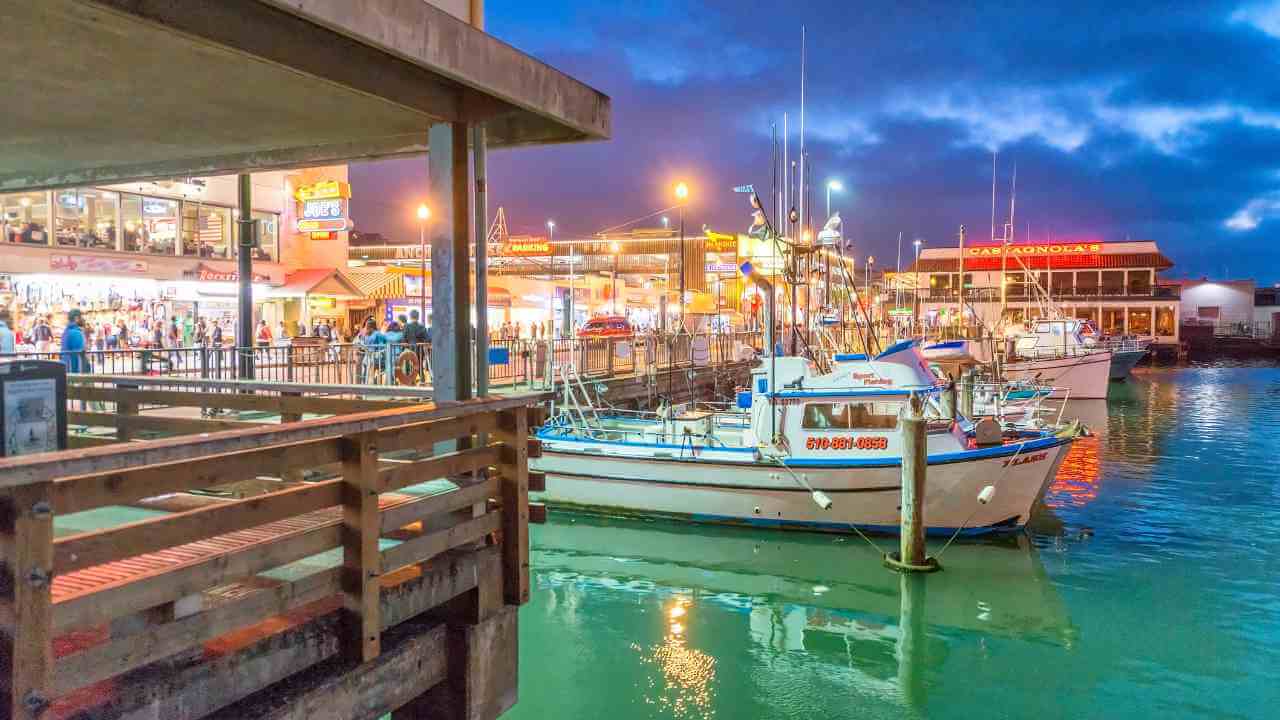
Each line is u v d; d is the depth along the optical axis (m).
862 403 16.48
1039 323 47.09
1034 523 17.98
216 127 6.23
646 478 17.48
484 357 6.02
